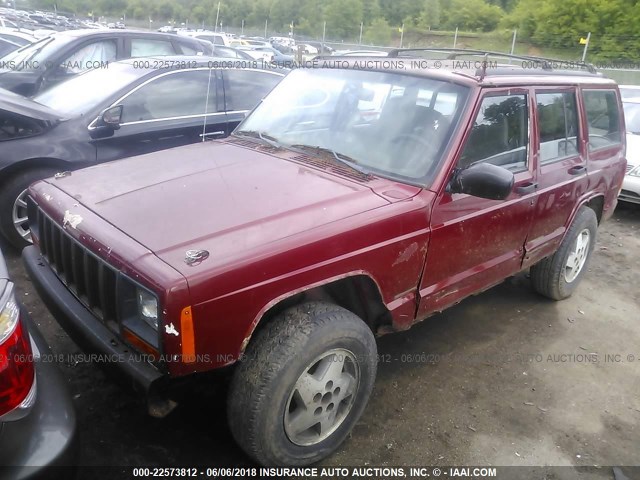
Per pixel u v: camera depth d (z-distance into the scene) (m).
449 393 3.62
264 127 3.92
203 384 2.71
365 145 3.40
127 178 3.15
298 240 2.53
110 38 8.33
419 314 3.27
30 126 4.90
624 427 3.46
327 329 2.65
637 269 6.05
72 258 2.72
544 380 3.85
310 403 2.73
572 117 4.34
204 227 2.55
